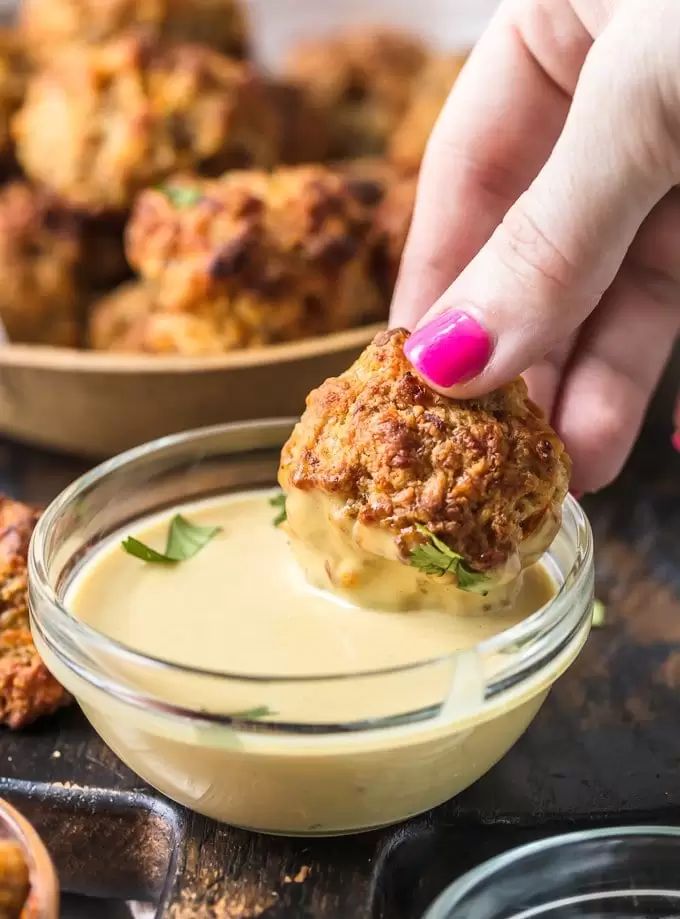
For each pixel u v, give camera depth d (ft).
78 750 0.91
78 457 1.28
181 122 1.38
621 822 0.86
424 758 0.77
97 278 1.39
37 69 1.58
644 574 1.09
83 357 1.16
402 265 1.04
